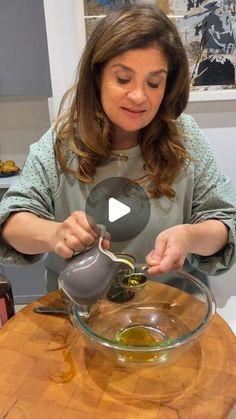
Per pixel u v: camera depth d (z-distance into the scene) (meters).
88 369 0.71
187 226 0.89
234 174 1.71
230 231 0.98
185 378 0.69
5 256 0.98
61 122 1.01
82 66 0.89
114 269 0.71
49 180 1.02
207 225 0.96
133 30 0.77
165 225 1.02
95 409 0.64
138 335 0.76
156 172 0.99
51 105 1.80
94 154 0.98
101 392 0.67
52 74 1.57
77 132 0.99
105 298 0.83
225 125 1.64
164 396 0.66
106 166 1.00
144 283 0.85
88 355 0.75
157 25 0.78
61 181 1.02
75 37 1.50
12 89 1.62
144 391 0.67
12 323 0.84
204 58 1.51
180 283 0.88
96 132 0.95
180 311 0.81
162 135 0.98
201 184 1.05
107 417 0.62
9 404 0.65
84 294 0.70
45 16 1.48
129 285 0.85
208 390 0.66
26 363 0.73
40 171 1.02
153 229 1.01
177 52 0.84
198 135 1.08
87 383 0.69
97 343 0.68
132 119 0.86
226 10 1.44
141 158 1.00
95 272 0.70
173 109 0.96
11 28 1.54
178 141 1.00
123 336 0.75
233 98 1.56
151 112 0.86
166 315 0.81
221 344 0.76
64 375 0.70
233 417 0.64
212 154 1.09
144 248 1.01
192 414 0.62
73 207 1.03
